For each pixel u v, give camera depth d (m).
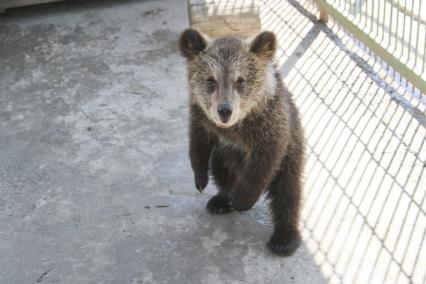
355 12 2.63
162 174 2.21
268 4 3.08
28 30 3.02
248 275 1.87
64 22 3.06
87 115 2.49
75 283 1.88
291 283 1.84
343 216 2.02
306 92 2.51
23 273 1.91
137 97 2.56
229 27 2.69
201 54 1.87
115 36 2.93
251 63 1.84
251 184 1.90
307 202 2.06
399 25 2.58
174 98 2.54
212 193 2.14
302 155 1.97
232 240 1.98
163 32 2.93
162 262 1.92
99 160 2.28
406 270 1.86
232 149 1.97
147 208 2.09
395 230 1.96
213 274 1.88
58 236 2.01
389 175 2.14
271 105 1.86
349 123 2.35
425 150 2.22
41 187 2.19
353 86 2.53
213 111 1.81
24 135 2.41
